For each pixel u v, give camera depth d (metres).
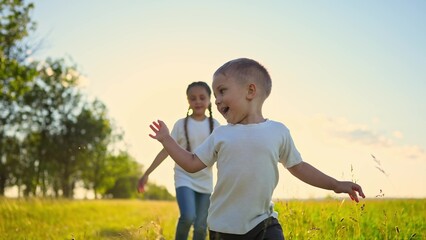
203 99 6.61
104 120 67.75
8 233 8.62
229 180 3.90
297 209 6.05
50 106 63.94
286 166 4.07
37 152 64.50
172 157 3.89
